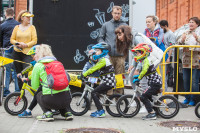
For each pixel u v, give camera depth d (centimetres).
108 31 942
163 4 3478
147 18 891
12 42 991
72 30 1084
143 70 716
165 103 759
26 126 645
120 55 932
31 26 1005
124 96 748
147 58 726
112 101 759
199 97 941
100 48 745
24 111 734
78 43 1088
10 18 1058
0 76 888
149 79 732
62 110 716
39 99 696
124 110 759
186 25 1288
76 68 1088
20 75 763
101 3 1080
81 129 624
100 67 743
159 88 732
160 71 873
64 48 1085
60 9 1082
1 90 911
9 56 1044
